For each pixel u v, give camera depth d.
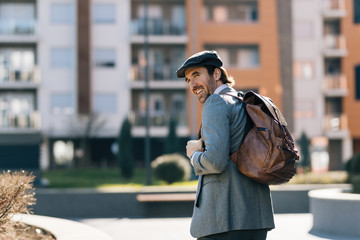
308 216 12.52
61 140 29.53
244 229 2.36
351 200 8.66
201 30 30.42
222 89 2.58
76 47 29.28
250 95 2.51
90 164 30.03
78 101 29.05
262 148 2.35
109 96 29.83
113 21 30.12
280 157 2.33
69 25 29.70
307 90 31.58
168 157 17.86
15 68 29.34
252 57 31.06
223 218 2.37
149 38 29.92
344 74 32.19
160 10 31.12
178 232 9.86
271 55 30.66
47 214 13.10
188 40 30.22
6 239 3.70
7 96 29.36
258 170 2.34
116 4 30.11
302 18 31.86
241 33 30.61
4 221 3.70
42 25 29.58
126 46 29.98
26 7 29.92
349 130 32.06
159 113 30.45
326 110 32.47
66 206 13.16
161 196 13.29
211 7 31.52
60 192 13.20
